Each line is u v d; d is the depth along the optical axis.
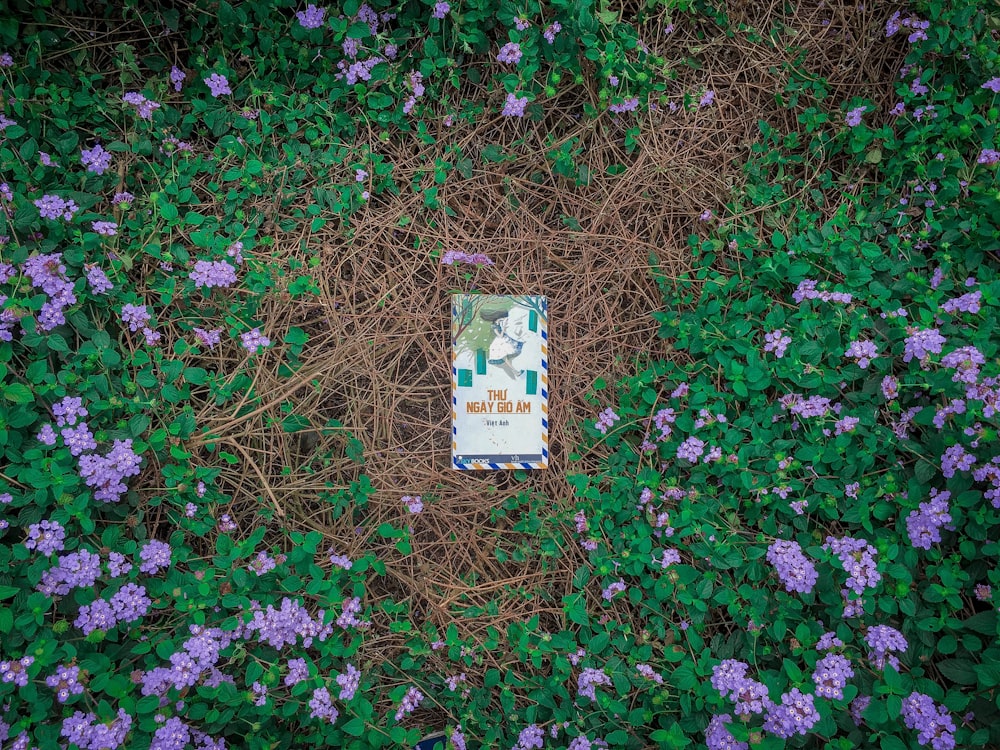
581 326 2.62
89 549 2.08
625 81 2.56
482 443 2.52
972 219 2.33
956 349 2.12
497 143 2.64
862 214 2.45
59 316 2.06
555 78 2.47
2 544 1.98
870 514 2.19
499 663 2.36
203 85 2.46
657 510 2.38
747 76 2.67
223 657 2.17
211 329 2.41
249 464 2.39
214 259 2.36
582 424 2.56
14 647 1.91
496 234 2.64
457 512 2.51
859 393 2.28
